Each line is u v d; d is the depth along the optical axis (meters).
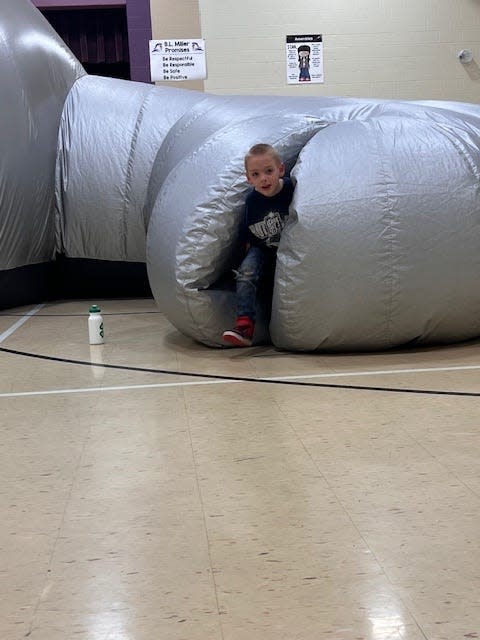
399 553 1.38
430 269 2.95
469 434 2.03
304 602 1.23
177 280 3.17
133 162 5.09
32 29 5.26
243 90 7.37
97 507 1.65
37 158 4.99
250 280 3.14
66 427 2.25
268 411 2.33
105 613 1.22
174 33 7.95
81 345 3.60
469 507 1.57
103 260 5.35
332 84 7.40
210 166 3.27
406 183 2.98
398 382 2.63
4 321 4.46
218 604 1.23
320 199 2.97
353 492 1.67
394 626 1.15
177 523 1.55
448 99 7.46
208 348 3.39
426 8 7.29
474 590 1.25
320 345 3.11
